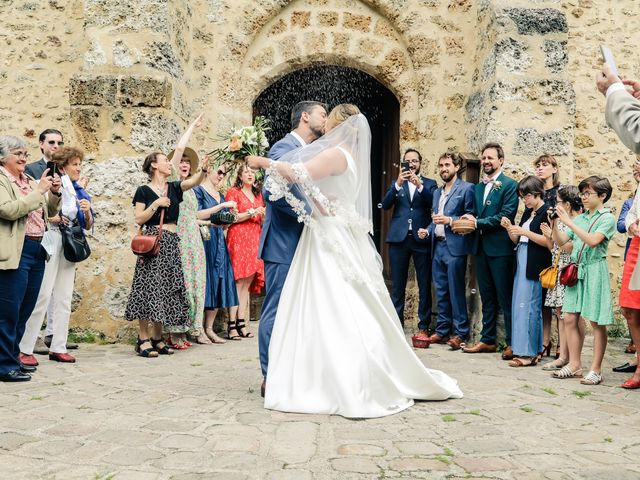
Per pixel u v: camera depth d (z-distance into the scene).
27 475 2.63
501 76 6.65
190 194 6.32
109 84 6.42
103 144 6.43
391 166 8.84
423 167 7.70
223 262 6.60
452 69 7.67
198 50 7.56
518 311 5.38
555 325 6.36
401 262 6.93
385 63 7.83
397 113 8.50
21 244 4.32
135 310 5.50
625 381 4.75
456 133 7.67
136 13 6.50
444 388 4.00
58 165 5.20
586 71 7.84
